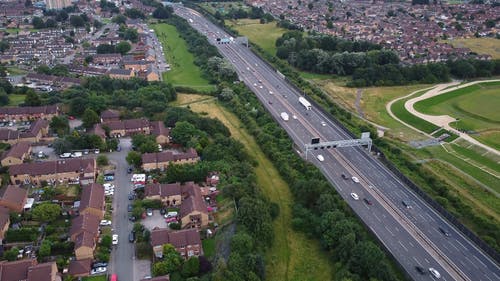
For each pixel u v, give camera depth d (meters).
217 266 196.00
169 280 193.50
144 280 190.12
